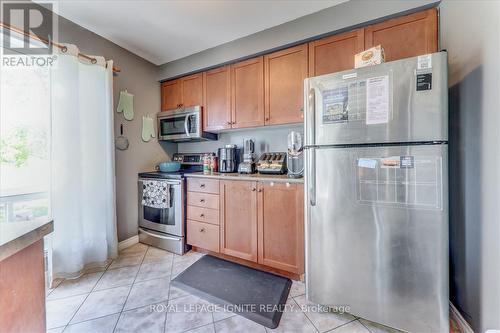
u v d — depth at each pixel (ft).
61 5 5.75
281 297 5.38
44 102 5.67
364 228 4.24
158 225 8.17
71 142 6.02
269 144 8.34
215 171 8.88
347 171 4.34
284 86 6.92
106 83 6.95
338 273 4.52
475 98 3.87
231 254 7.02
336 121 4.40
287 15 6.30
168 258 7.45
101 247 6.81
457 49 4.39
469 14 4.01
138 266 6.89
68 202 6.01
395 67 3.89
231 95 7.95
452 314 4.51
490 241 3.52
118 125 7.89
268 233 6.36
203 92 8.58
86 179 6.61
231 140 9.18
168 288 5.74
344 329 4.37
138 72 8.61
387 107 3.95
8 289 2.25
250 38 7.23
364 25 5.68
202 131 8.62
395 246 4.00
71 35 6.47
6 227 2.44
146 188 8.35
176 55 8.62
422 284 3.85
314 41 6.39
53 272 5.89
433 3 4.95
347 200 4.36
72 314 4.75
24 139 5.49
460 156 4.35
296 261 5.95
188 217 7.85
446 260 3.70
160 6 5.88
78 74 6.24
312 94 4.61
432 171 3.70
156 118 9.46
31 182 5.59
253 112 7.52
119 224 7.97
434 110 3.65
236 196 6.88
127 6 5.86
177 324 4.50
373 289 4.22
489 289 3.54
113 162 7.14
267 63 7.22
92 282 5.98
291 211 5.99
